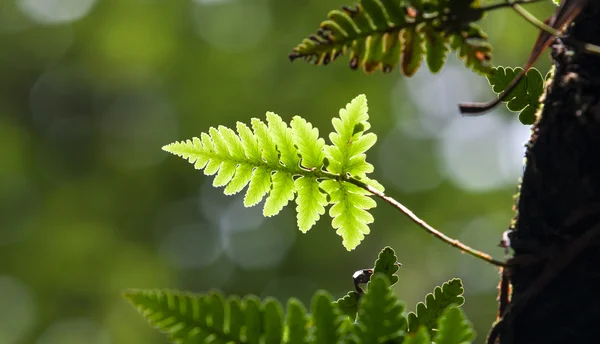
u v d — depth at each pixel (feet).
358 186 5.59
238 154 5.84
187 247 63.16
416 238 57.31
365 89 56.54
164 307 3.91
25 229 62.54
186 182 63.10
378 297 3.79
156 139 64.03
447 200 59.88
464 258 57.93
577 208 4.25
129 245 61.46
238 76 57.77
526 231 4.44
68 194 64.03
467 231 59.00
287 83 56.39
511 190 61.00
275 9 58.70
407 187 60.18
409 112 62.13
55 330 60.54
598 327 4.13
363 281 5.30
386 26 4.86
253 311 3.91
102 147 65.00
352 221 5.65
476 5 4.67
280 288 56.95
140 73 63.26
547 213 4.36
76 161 65.10
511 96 5.70
